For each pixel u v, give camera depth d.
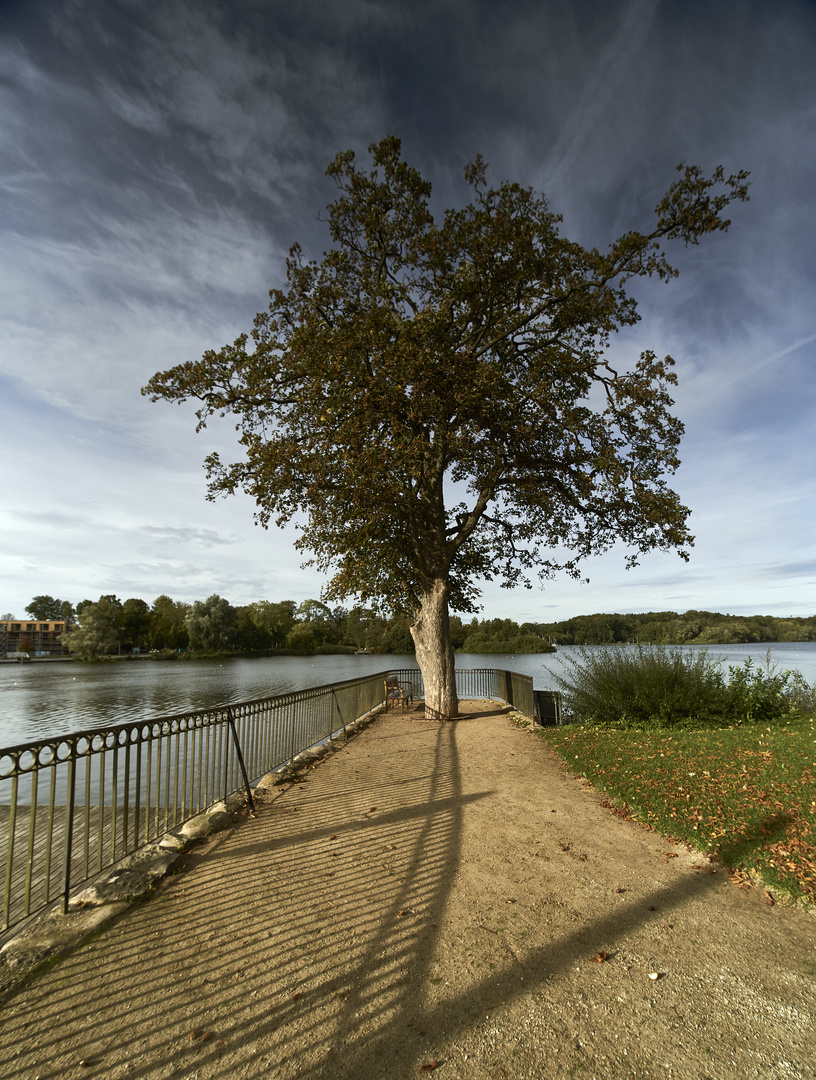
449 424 13.56
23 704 33.91
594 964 3.32
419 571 15.66
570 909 4.01
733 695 11.30
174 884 4.43
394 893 4.27
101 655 99.56
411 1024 2.81
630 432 15.02
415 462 12.19
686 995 3.03
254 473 13.42
